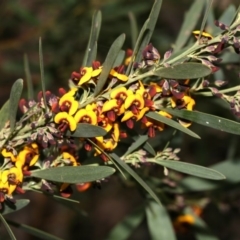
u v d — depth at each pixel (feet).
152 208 3.01
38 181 2.49
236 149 3.64
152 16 2.38
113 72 2.35
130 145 2.59
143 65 2.35
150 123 2.41
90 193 5.55
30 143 2.39
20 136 2.39
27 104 2.53
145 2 3.89
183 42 2.88
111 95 2.32
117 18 3.79
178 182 3.07
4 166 2.39
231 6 3.05
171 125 2.34
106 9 3.78
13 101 2.32
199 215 3.35
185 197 3.21
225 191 3.27
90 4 3.82
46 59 4.34
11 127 2.35
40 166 2.45
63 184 2.47
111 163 2.49
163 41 4.03
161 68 2.32
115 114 2.33
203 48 2.37
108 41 3.73
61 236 5.70
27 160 2.40
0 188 2.36
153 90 2.36
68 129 2.33
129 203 5.93
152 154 2.51
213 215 4.73
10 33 4.51
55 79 4.25
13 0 3.97
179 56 2.37
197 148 4.87
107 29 3.74
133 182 2.95
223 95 2.41
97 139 2.37
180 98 2.36
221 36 2.36
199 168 2.44
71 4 3.82
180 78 2.31
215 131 4.89
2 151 2.39
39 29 3.98
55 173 2.36
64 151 2.48
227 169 3.09
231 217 4.75
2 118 2.45
